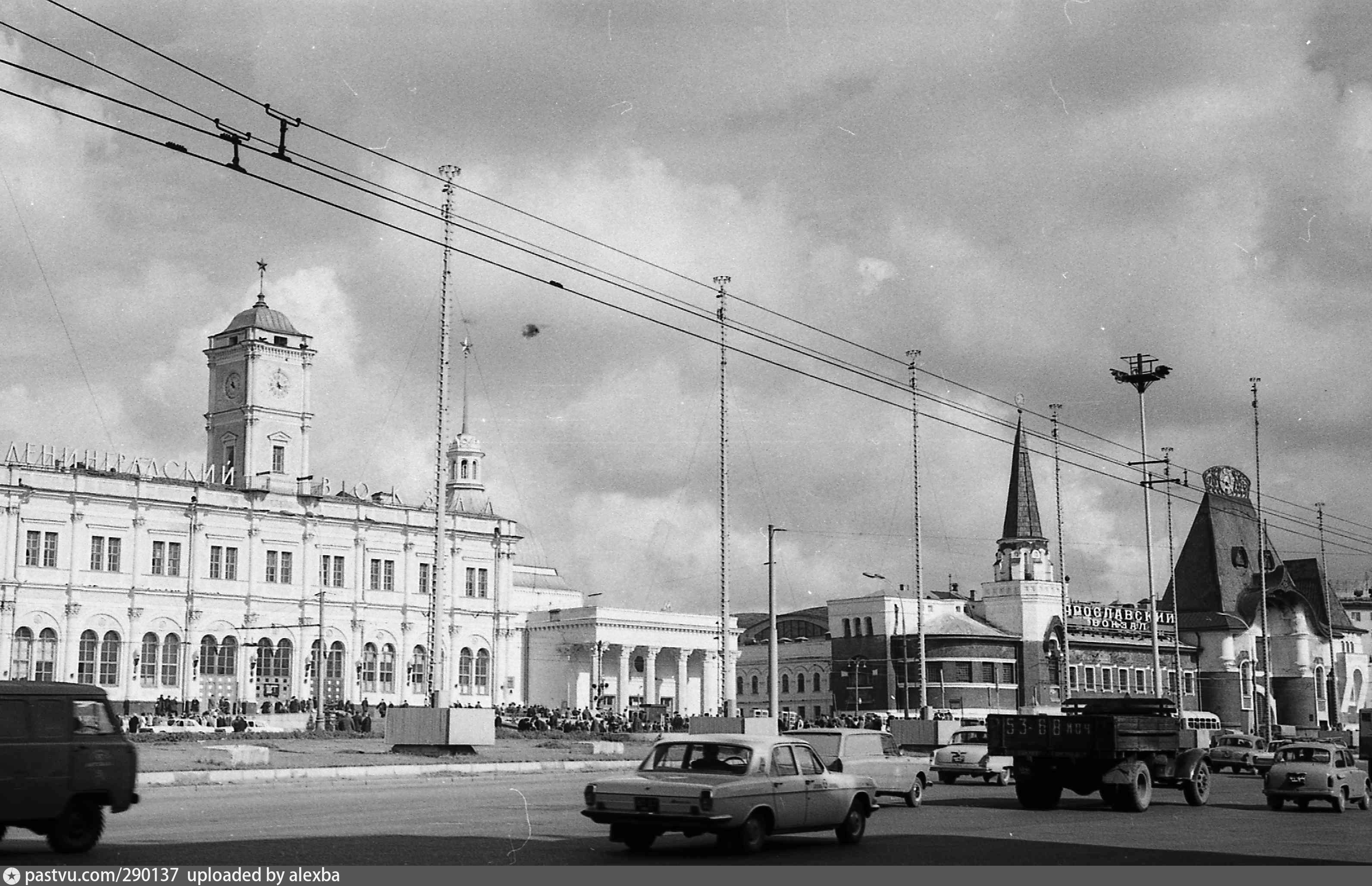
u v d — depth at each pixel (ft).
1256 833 109.19
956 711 465.47
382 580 421.18
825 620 544.62
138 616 366.22
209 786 157.79
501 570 452.35
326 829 98.12
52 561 354.95
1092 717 131.85
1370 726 210.38
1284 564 562.66
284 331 422.41
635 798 84.94
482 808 120.26
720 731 234.17
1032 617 486.79
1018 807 134.62
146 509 372.17
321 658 335.67
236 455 416.46
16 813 79.20
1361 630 590.14
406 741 212.43
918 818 118.52
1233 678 527.81
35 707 81.56
